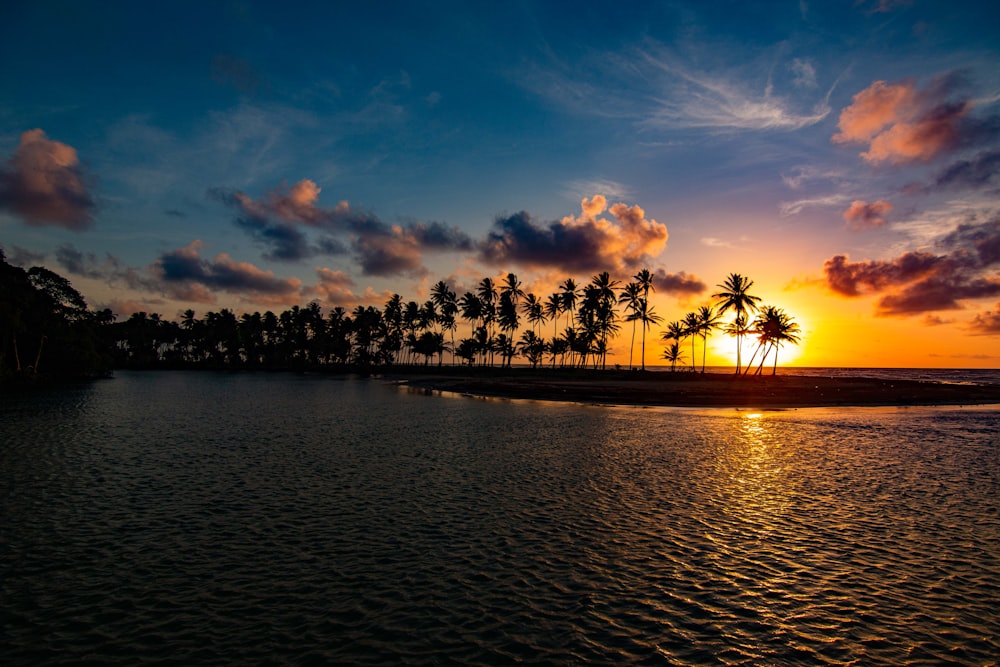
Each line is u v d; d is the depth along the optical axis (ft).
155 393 198.18
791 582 31.35
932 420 120.98
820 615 27.40
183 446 77.56
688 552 35.99
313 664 22.57
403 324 485.97
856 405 163.53
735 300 322.34
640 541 38.01
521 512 45.01
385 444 80.79
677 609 27.91
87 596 28.94
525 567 33.24
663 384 256.32
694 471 62.13
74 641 24.38
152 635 24.94
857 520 43.45
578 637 25.00
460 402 164.04
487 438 87.76
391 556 34.88
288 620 26.43
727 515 44.60
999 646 24.54
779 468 64.23
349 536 38.70
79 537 38.19
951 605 28.58
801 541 38.32
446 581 31.09
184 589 29.89
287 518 42.91
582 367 422.00
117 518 42.68
